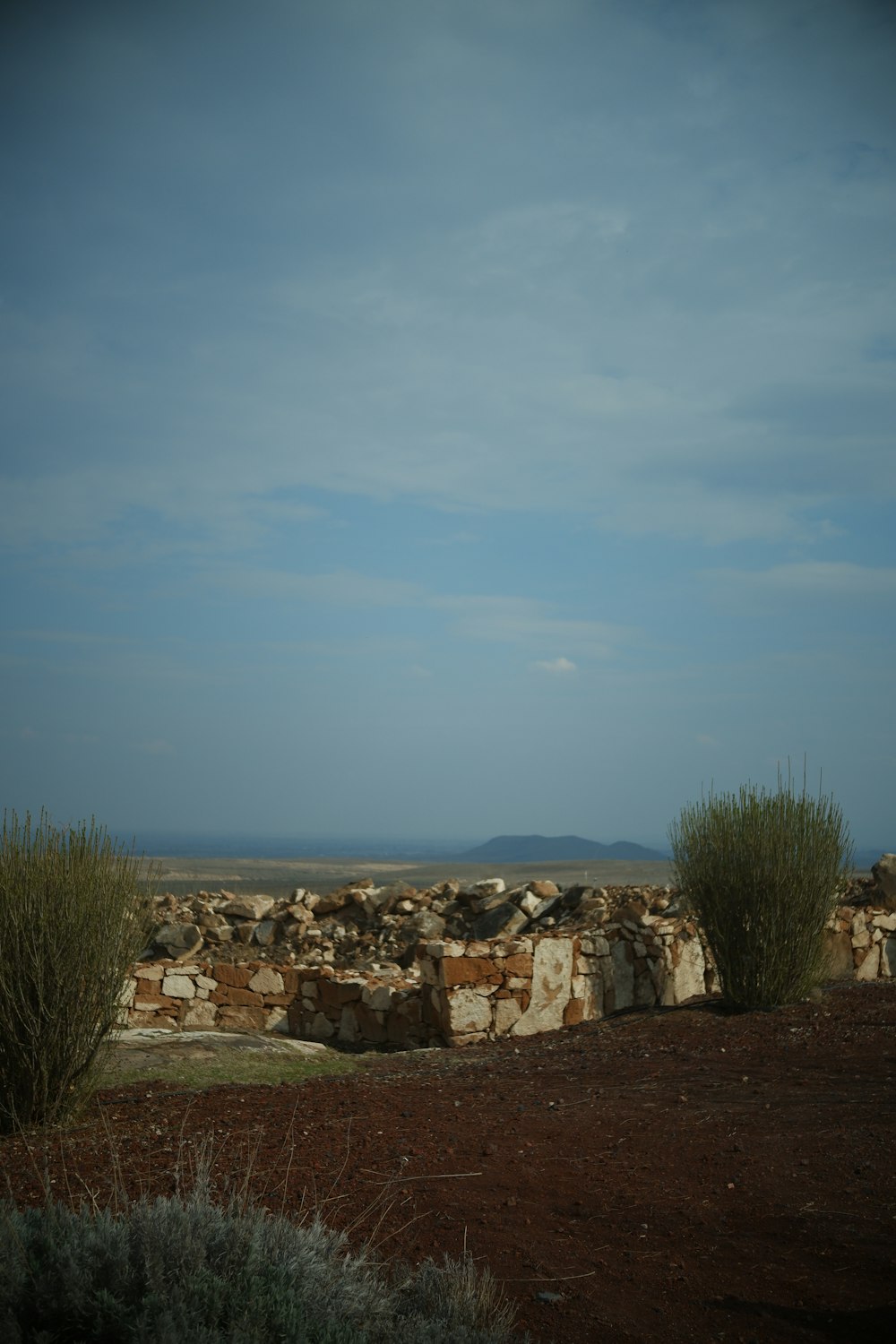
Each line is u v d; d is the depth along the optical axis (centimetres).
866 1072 690
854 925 1281
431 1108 643
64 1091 639
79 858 679
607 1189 480
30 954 633
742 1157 518
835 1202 448
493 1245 415
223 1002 1121
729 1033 893
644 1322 355
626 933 1148
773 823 1022
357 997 1115
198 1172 409
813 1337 341
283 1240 355
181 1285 311
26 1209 387
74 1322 295
